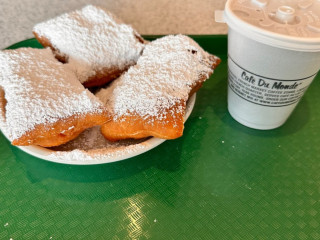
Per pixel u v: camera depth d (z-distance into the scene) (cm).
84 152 19
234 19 18
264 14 19
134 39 26
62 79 21
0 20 30
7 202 19
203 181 20
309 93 27
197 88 23
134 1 29
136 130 20
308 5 19
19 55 22
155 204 19
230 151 22
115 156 19
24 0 28
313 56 17
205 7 30
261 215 18
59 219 18
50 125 19
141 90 20
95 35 25
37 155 19
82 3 29
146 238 17
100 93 24
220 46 30
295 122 24
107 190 20
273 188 20
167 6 30
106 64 24
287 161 21
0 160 21
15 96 19
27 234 18
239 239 17
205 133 23
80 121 20
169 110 20
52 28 25
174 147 22
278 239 17
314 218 18
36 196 19
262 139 23
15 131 19
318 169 21
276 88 20
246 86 21
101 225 18
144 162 21
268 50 17
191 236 17
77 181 20
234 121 24
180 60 22
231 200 19
